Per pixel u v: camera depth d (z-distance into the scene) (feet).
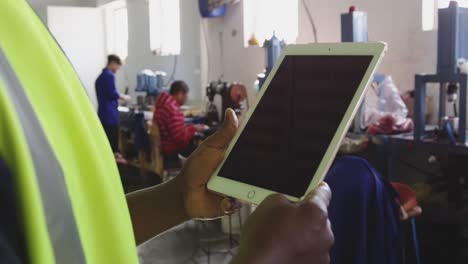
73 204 1.32
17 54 1.32
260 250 1.65
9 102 1.20
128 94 25.17
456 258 8.18
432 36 11.01
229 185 2.67
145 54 24.49
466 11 8.48
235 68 17.71
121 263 1.46
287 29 15.49
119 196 1.55
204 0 17.83
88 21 26.81
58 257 1.26
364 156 9.68
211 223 13.14
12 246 1.16
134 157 18.97
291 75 2.69
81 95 1.55
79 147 1.39
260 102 2.75
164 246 11.89
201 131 14.51
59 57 1.52
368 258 5.77
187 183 2.85
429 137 8.86
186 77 20.94
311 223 1.69
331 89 2.47
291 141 2.49
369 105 10.13
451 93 8.79
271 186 2.46
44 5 28.17
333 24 13.53
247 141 2.71
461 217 9.11
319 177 2.25
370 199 5.77
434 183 9.54
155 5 23.38
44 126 1.30
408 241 6.70
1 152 1.19
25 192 1.20
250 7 16.97
